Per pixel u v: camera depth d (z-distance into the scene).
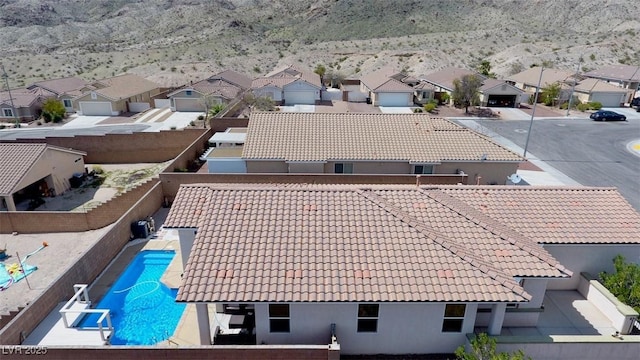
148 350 12.07
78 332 14.78
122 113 57.25
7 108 53.25
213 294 11.91
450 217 15.34
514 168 27.17
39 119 53.84
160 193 26.23
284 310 12.94
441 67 93.81
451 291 12.14
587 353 13.20
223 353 12.09
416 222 14.61
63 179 31.53
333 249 13.37
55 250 22.23
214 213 14.73
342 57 108.31
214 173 26.98
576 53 95.19
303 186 18.33
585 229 15.86
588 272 16.31
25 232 23.98
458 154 26.75
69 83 67.44
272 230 14.02
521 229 15.79
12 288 18.97
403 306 12.84
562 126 48.62
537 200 17.36
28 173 27.50
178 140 38.88
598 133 45.53
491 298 11.95
